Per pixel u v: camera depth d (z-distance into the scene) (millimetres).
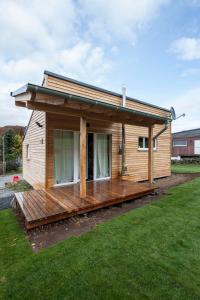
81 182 5078
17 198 5004
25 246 3168
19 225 4102
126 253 2889
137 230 3666
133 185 6680
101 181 7332
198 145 24391
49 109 4453
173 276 2381
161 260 2709
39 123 6711
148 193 6266
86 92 6902
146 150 9539
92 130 7207
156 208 4988
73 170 6672
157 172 10180
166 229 3703
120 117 6090
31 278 2396
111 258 2768
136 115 5891
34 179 7949
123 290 2170
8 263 2721
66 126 6324
